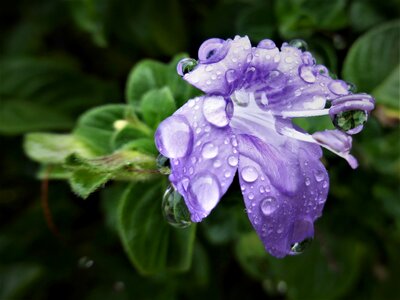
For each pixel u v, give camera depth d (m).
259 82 0.10
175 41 0.18
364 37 0.15
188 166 0.09
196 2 0.18
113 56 0.19
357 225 0.17
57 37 0.20
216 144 0.09
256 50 0.10
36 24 0.20
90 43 0.20
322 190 0.10
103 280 0.19
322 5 0.16
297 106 0.11
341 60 0.17
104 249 0.18
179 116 0.09
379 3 0.17
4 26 0.21
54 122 0.18
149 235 0.12
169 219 0.10
